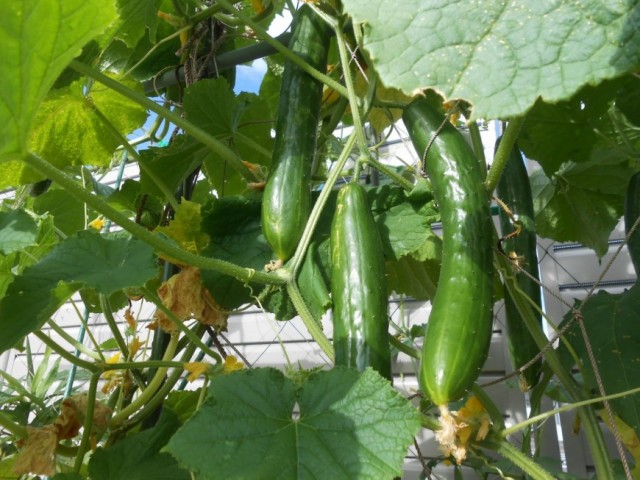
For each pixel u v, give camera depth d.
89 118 0.59
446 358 0.30
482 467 0.59
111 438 0.48
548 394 0.60
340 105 0.57
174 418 0.44
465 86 0.23
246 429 0.27
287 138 0.45
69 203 0.73
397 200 0.46
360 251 0.36
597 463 0.35
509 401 0.76
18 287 0.37
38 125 0.57
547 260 0.80
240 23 0.60
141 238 0.34
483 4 0.24
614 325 0.39
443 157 0.37
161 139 0.72
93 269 0.38
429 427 0.32
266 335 0.96
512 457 0.33
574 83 0.21
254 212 0.50
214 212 0.49
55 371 0.65
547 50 0.22
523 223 0.46
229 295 0.47
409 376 0.83
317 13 0.48
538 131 0.54
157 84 0.65
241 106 0.55
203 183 0.73
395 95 0.63
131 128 0.63
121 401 0.53
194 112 0.53
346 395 0.29
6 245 0.40
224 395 0.28
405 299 0.87
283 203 0.41
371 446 0.26
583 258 0.78
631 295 0.40
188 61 0.61
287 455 0.26
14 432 0.42
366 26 0.25
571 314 0.42
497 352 0.79
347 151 0.45
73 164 0.61
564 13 0.23
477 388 0.35
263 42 0.58
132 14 0.54
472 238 0.34
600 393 0.35
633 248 0.45
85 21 0.24
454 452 0.31
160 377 0.50
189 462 0.24
